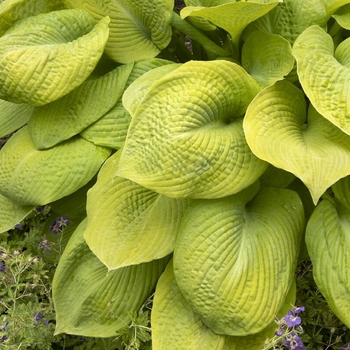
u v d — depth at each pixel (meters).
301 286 1.37
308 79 1.19
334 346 1.34
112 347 1.35
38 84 1.31
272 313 1.21
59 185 1.36
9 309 1.32
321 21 1.35
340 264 1.21
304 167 1.14
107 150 1.38
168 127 1.18
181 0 1.82
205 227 1.21
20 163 1.39
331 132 1.22
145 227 1.28
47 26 1.35
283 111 1.23
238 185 1.19
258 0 1.37
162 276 1.29
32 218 1.60
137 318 1.29
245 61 1.41
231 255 1.20
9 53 1.30
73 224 1.51
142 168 1.17
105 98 1.38
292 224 1.25
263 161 1.21
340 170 1.13
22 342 1.29
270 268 1.21
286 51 1.30
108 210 1.30
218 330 1.23
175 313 1.26
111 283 1.33
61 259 1.34
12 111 1.53
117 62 1.44
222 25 1.35
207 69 1.20
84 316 1.33
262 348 1.25
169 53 1.56
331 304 1.21
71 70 1.31
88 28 1.40
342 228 1.25
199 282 1.20
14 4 1.38
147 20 1.43
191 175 1.18
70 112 1.39
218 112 1.23
